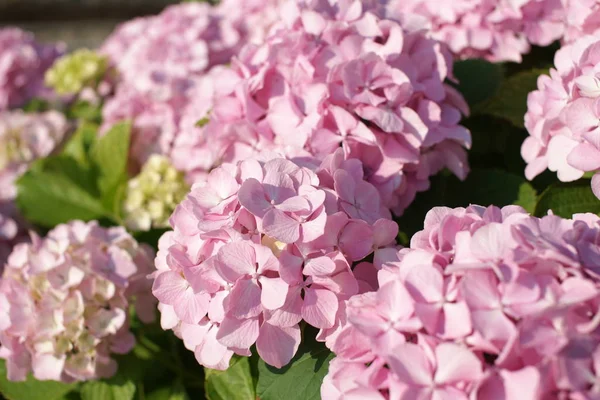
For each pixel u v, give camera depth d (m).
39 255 0.79
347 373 0.58
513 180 0.77
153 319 0.82
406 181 0.76
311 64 0.74
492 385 0.52
